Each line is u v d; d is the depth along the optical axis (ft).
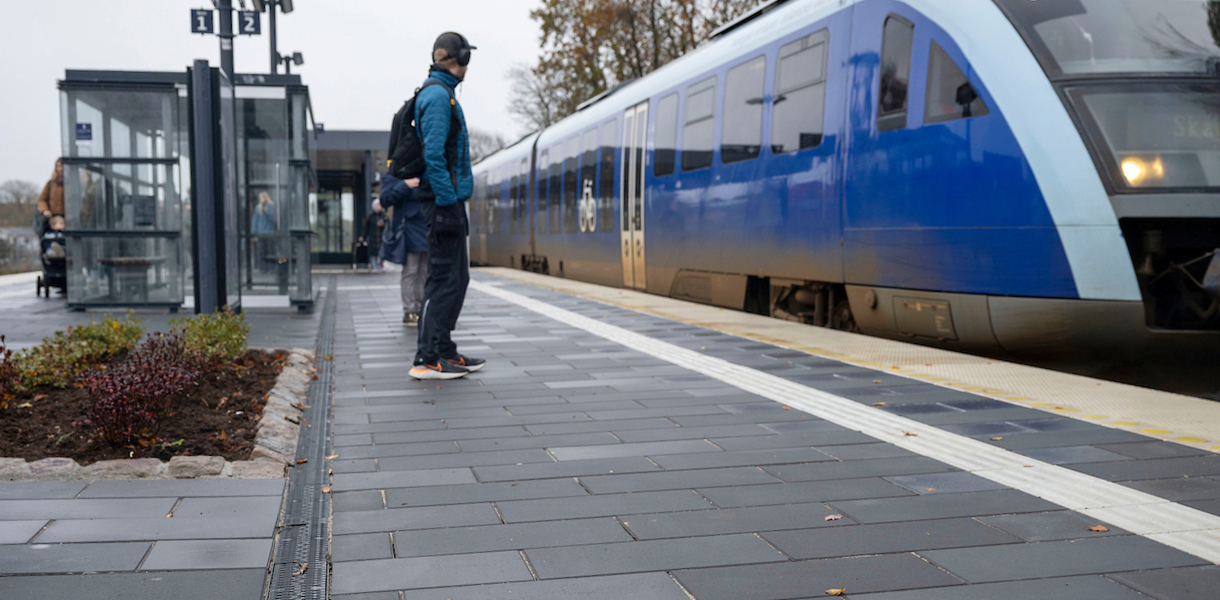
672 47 97.19
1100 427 15.55
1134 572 9.37
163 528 10.55
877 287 27.61
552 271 69.72
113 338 21.17
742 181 36.11
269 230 39.47
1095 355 22.20
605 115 55.06
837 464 13.50
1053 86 22.06
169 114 38.14
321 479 12.95
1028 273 22.31
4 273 89.97
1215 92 21.59
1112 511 11.24
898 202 26.35
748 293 36.94
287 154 39.24
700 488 12.37
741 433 15.47
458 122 20.59
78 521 10.72
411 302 32.27
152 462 12.85
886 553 9.96
